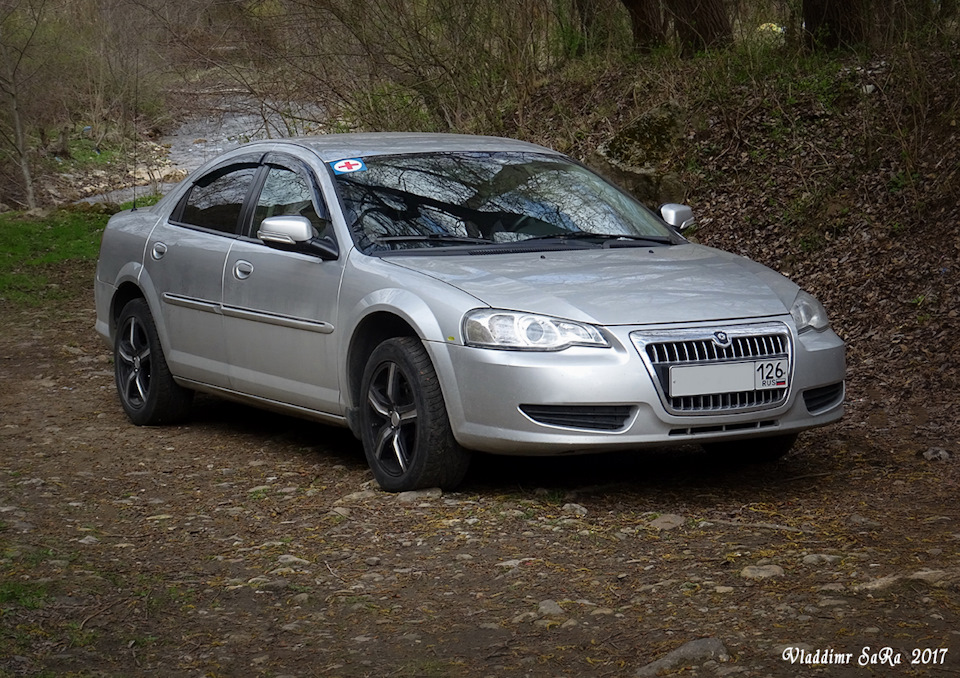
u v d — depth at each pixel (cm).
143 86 3167
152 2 1769
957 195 995
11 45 2912
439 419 527
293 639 382
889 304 888
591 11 1574
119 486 584
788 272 1021
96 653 371
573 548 466
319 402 596
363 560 459
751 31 1457
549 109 1484
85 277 1464
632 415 499
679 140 1239
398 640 378
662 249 606
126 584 436
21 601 411
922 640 356
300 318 596
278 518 521
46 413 773
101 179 3080
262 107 1692
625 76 1455
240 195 677
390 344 545
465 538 480
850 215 1053
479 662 358
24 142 2788
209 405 791
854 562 437
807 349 534
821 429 677
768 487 559
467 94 1543
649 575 430
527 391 496
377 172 622
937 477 564
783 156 1170
